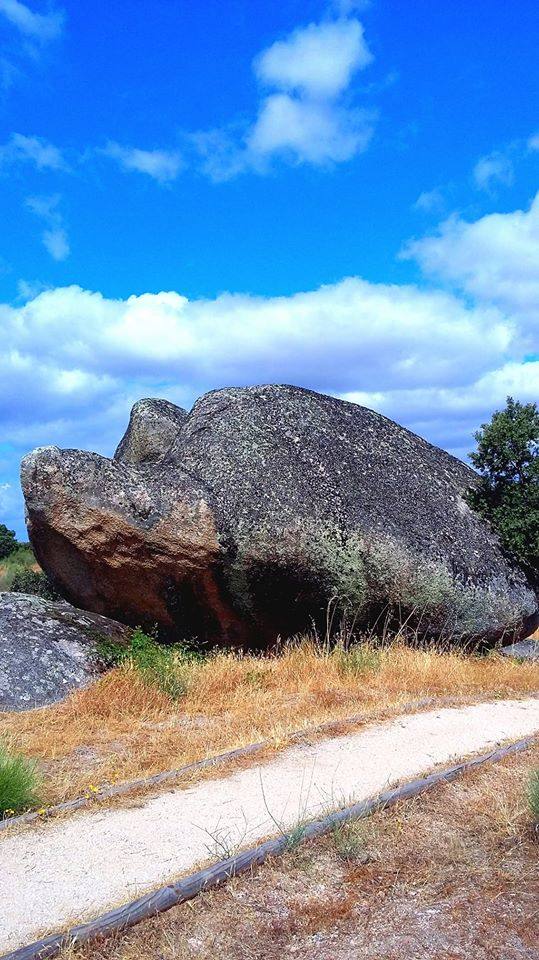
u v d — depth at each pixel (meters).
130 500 9.34
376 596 10.04
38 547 10.01
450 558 10.35
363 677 9.16
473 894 4.16
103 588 9.89
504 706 8.23
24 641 8.75
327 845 4.68
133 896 4.09
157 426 12.95
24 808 5.37
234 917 3.94
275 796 5.54
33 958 3.54
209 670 9.26
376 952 3.67
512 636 10.92
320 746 6.75
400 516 10.44
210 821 5.10
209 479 9.94
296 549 9.62
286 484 9.98
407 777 5.84
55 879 4.34
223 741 6.96
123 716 7.80
